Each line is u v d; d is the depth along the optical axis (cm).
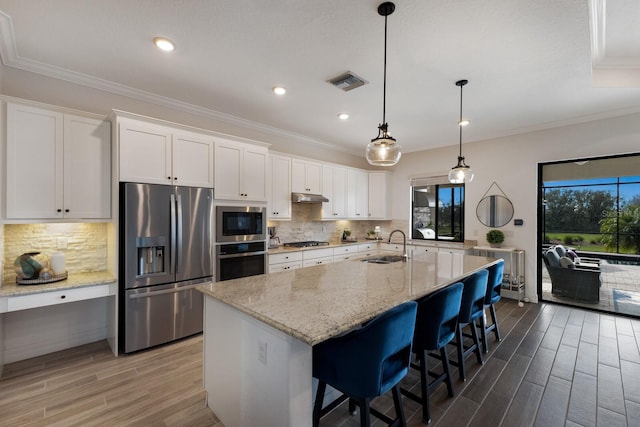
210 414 192
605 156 390
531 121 419
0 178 227
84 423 183
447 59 253
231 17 200
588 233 520
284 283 209
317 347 149
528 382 232
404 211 602
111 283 268
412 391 222
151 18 201
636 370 249
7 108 230
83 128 266
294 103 354
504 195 474
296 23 206
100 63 262
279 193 439
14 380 230
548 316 385
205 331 202
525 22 203
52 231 278
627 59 291
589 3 186
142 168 281
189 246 310
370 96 332
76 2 185
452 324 211
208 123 387
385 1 183
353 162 620
